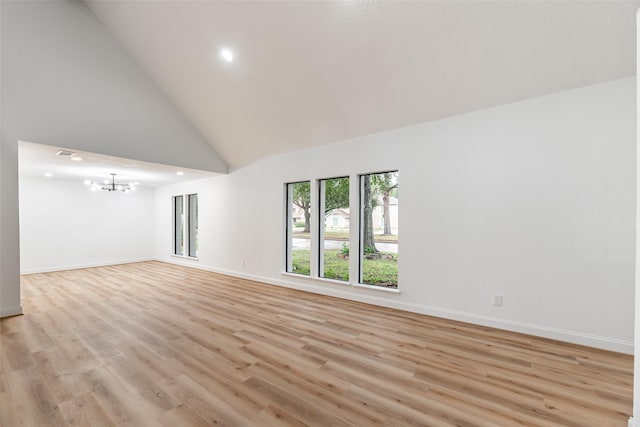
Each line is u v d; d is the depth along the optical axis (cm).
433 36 289
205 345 287
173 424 176
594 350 274
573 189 290
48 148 418
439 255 369
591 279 282
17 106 379
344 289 459
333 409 191
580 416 184
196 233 785
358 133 436
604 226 276
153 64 483
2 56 369
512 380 225
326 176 481
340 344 289
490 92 320
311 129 467
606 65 263
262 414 185
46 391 209
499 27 265
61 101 416
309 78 385
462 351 273
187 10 371
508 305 324
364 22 301
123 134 481
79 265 738
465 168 350
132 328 332
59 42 416
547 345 286
